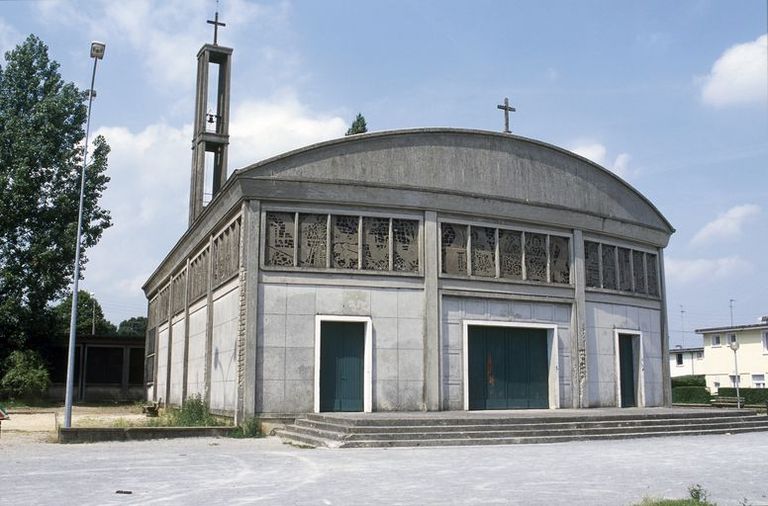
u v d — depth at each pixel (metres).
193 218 40.66
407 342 27.02
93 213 50.09
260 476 14.20
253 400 24.78
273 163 26.14
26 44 49.97
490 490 12.33
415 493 12.00
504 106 32.94
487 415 24.48
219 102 42.34
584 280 31.77
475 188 29.50
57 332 50.94
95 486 12.93
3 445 20.95
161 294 46.84
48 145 47.72
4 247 47.66
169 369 40.91
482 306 29.03
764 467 15.79
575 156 32.56
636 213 34.75
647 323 34.72
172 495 11.90
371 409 26.14
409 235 27.83
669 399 34.94
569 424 23.41
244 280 25.45
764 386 65.25
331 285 26.33
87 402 51.38
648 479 13.80
